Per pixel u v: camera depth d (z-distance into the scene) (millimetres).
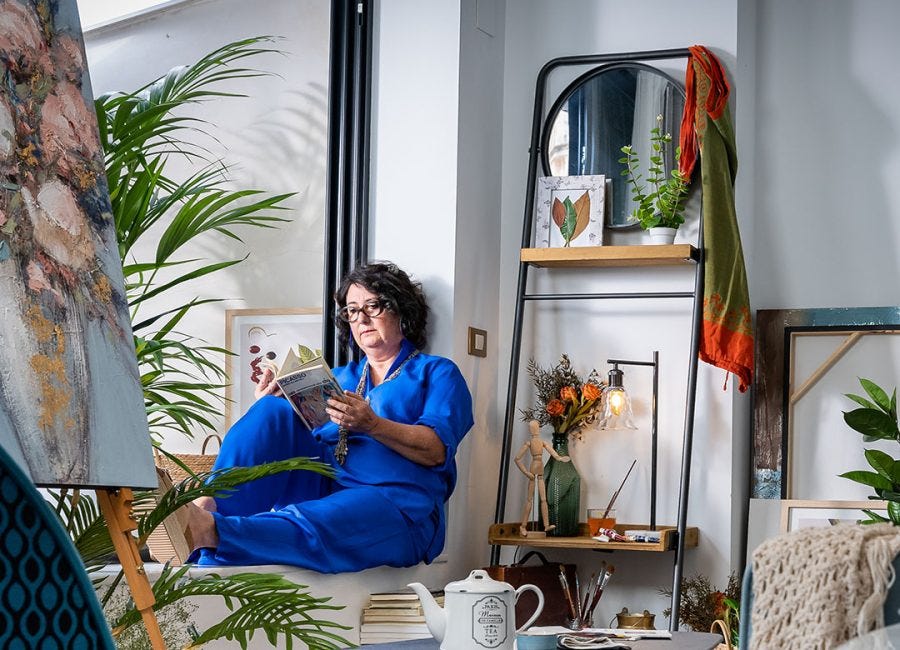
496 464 4012
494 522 3992
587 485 3863
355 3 3973
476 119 3947
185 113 4074
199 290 4000
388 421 3279
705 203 3654
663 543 3471
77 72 1599
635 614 3629
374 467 3346
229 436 3301
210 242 4004
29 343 1342
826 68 3965
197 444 3889
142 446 1477
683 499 3547
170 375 3957
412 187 3854
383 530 3193
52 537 1067
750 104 3963
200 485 1776
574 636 2238
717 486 3717
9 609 1032
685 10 3906
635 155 3896
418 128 3867
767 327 3869
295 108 3959
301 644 2910
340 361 3799
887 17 3910
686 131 3754
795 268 3938
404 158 3877
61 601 1070
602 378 3891
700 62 3754
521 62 4156
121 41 4125
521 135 4129
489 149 4043
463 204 3838
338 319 3721
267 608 1847
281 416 3334
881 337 3752
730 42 3830
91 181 1568
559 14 4105
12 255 1360
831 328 3799
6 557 1035
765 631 1146
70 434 1353
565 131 4016
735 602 3246
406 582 3418
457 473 3738
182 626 2359
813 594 1120
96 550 1708
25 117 1449
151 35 4098
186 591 1809
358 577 3164
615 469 3838
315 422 3209
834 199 3916
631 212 3902
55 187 1479
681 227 3822
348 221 3893
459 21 3840
